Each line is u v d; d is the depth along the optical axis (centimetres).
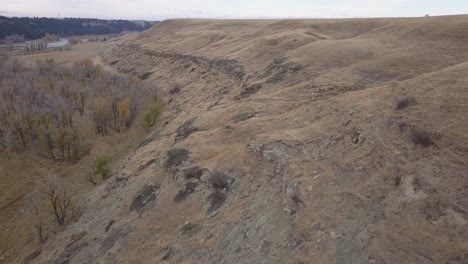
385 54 3494
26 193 3516
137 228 2123
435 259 1131
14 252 2714
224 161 2233
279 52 4947
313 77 3328
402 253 1185
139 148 3697
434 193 1341
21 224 3022
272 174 1931
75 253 2275
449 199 1295
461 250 1123
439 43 3484
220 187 2056
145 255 1894
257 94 3494
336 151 1831
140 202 2384
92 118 4919
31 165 4009
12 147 4294
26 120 4597
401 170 1498
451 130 1579
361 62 3403
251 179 1991
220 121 2986
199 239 1784
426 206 1310
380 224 1318
